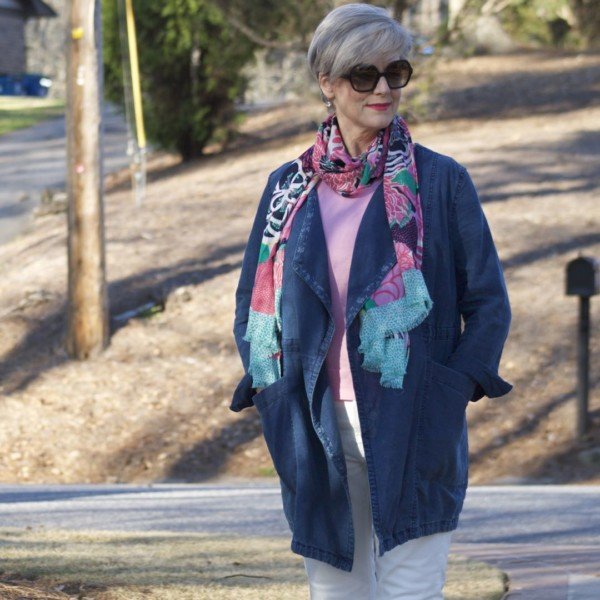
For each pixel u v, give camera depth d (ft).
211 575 30.32
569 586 29.91
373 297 18.43
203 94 150.61
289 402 19.16
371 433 18.39
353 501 19.35
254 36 131.23
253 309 19.72
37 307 97.19
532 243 98.63
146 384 83.87
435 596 18.99
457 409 18.60
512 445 73.72
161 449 76.54
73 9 89.81
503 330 18.90
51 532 38.40
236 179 132.98
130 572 30.01
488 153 127.54
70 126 88.02
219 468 74.33
